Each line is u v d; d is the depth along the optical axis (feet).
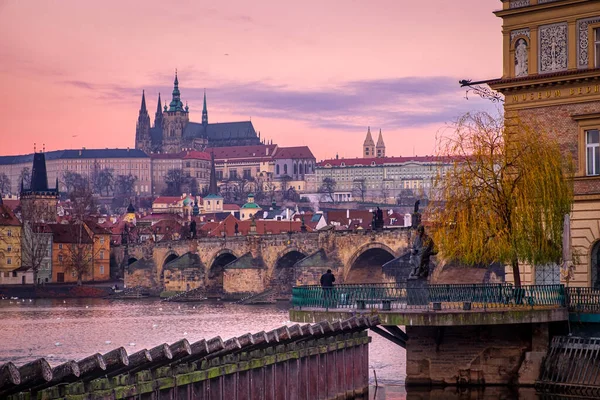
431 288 286.05
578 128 316.19
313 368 249.14
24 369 160.76
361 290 297.12
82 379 173.88
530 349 288.51
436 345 295.07
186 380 198.08
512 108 328.08
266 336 223.10
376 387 292.81
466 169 300.61
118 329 627.87
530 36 326.03
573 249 313.73
